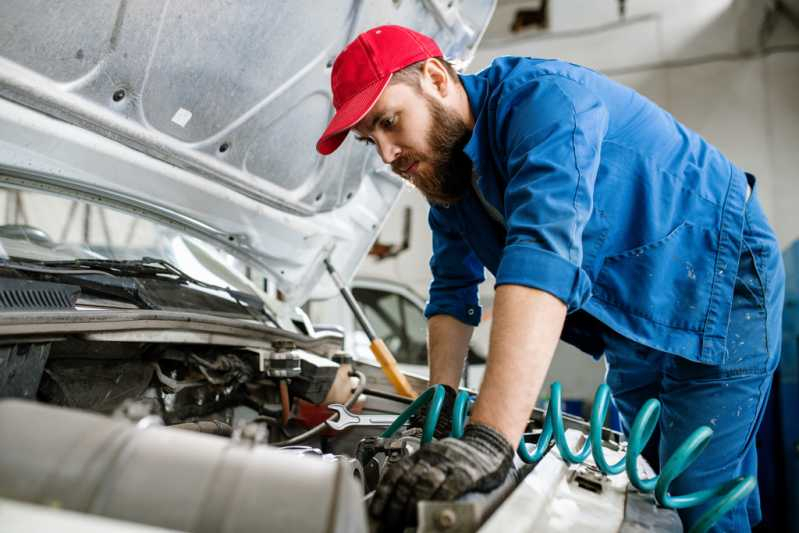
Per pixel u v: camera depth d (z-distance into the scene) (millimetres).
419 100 1136
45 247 1538
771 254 1326
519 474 1013
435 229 1572
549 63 1145
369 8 1577
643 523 885
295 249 2021
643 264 1207
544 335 831
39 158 1280
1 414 509
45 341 1015
